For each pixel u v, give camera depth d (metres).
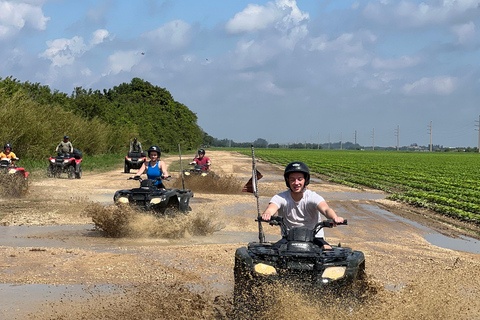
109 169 36.78
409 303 5.73
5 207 14.70
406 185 32.47
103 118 61.81
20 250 8.95
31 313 5.67
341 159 84.69
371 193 24.89
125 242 10.20
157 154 12.24
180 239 10.73
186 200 12.22
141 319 5.52
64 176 28.59
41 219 12.77
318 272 5.36
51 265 7.93
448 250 10.65
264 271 5.34
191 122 141.75
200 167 22.59
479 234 13.74
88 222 12.58
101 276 7.36
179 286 6.93
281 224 5.98
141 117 86.50
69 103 56.91
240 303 5.54
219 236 11.21
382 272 8.12
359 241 11.16
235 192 21.58
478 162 83.00
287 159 75.94
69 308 5.87
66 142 27.33
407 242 11.40
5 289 6.61
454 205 20.89
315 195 6.16
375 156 114.31
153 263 8.26
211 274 7.68
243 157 79.00
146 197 11.30
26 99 39.78
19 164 31.59
